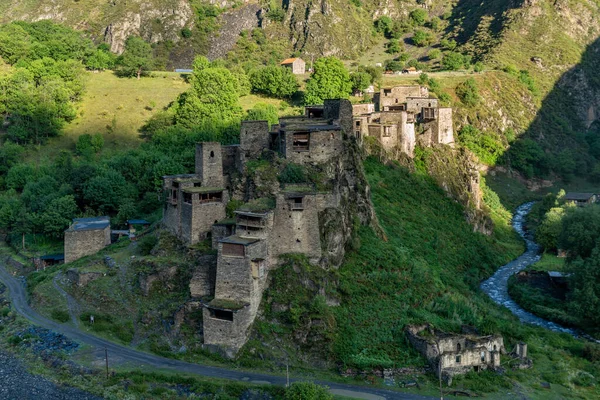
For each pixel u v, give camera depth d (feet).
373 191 436.76
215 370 274.98
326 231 330.13
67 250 401.90
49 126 619.67
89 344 299.58
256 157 370.53
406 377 277.23
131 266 347.36
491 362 295.69
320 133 360.07
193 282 303.27
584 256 415.44
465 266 434.30
